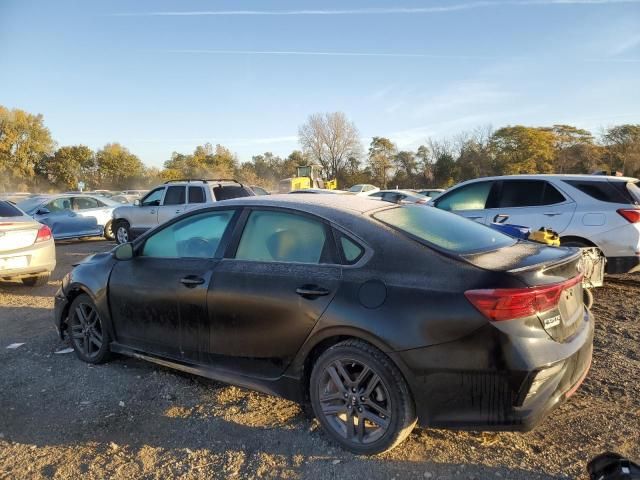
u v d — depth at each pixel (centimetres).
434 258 301
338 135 6625
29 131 6650
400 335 286
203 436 340
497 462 299
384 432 299
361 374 306
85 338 473
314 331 318
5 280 904
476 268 289
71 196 1577
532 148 6044
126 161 7181
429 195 2686
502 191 777
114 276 439
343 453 314
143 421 362
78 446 331
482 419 278
